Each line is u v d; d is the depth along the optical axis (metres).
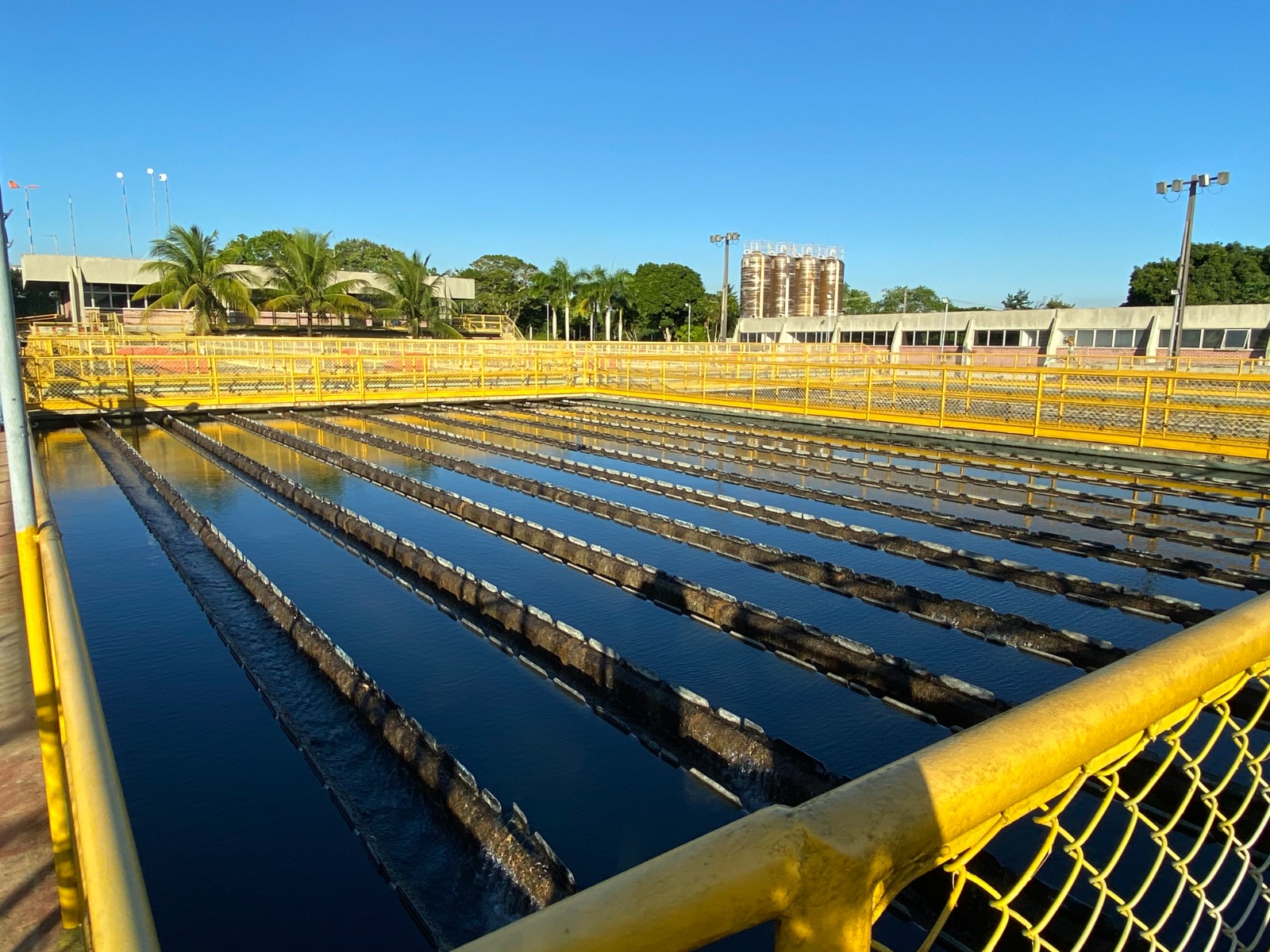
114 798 1.40
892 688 6.23
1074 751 1.24
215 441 17.95
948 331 45.78
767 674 6.63
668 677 6.57
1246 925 3.56
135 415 21.59
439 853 4.33
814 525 11.23
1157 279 66.12
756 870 0.92
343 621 7.73
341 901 3.98
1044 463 16.08
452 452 17.09
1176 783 4.71
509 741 5.56
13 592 6.95
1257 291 63.59
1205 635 1.58
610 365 33.25
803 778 4.87
